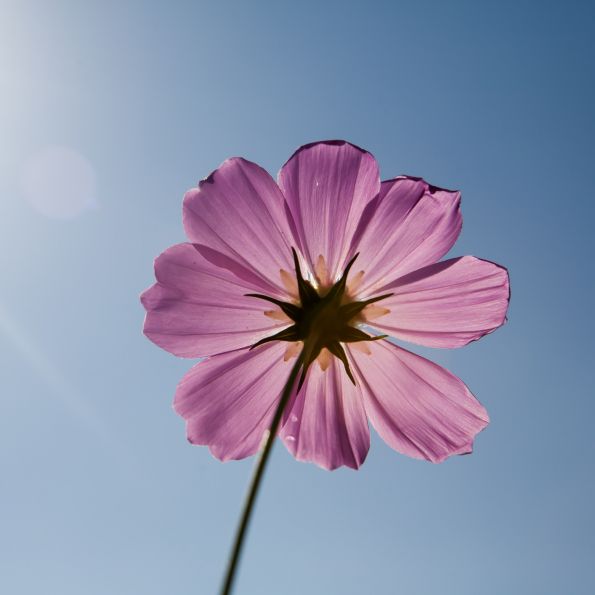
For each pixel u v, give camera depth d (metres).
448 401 0.35
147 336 0.34
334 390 0.35
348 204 0.34
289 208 0.34
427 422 0.35
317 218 0.34
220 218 0.34
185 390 0.35
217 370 0.35
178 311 0.34
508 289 0.35
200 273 0.34
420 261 0.35
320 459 0.35
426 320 0.35
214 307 0.35
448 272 0.35
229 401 0.35
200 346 0.35
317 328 0.34
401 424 0.35
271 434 0.30
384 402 0.35
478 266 0.34
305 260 0.35
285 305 0.34
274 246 0.35
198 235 0.34
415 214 0.35
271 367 0.35
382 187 0.35
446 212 0.35
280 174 0.34
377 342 0.35
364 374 0.35
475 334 0.35
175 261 0.34
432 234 0.35
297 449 0.35
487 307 0.35
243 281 0.35
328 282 0.35
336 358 0.35
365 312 0.35
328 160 0.34
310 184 0.34
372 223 0.35
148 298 0.34
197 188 0.34
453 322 0.35
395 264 0.35
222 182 0.34
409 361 0.35
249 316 0.35
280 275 0.35
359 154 0.34
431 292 0.35
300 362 0.31
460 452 0.35
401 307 0.35
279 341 0.35
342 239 0.35
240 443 0.35
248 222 0.34
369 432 0.36
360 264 0.35
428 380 0.35
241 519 0.28
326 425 0.35
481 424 0.35
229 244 0.34
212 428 0.35
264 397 0.35
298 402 0.35
